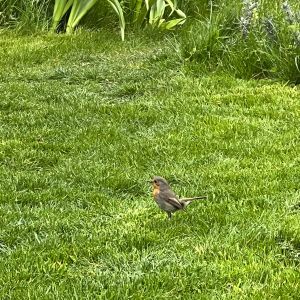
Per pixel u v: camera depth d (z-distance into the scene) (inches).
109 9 861.2
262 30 706.2
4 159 500.1
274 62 674.8
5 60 730.2
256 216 399.2
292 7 755.4
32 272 341.4
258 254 356.2
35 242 375.6
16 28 831.7
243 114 588.7
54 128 559.8
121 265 348.8
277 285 324.2
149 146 517.0
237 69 687.1
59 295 316.2
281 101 611.5
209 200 429.7
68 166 483.5
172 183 460.8
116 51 761.0
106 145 522.9
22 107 605.3
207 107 599.2
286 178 459.2
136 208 418.0
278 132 547.5
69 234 385.7
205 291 322.3
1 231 386.9
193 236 379.6
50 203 430.3
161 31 824.9
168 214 394.3
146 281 327.9
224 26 732.7
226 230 384.2
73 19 830.5
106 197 435.8
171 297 317.4
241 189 438.6
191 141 525.7
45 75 693.3
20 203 431.5
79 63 727.1
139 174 470.6
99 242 371.2
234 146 514.3
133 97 639.8
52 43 781.9
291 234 373.4
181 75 682.8
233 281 331.6
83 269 346.0
